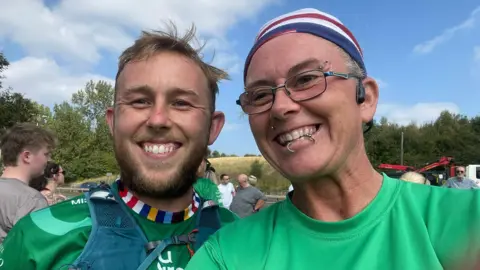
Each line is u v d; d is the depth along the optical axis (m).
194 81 0.57
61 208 0.55
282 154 0.44
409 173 1.76
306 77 0.42
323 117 0.42
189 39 0.61
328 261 0.40
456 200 0.39
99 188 0.58
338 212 0.44
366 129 0.49
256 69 0.45
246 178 2.46
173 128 0.54
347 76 0.43
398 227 0.39
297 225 0.43
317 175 0.42
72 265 0.49
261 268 0.42
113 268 0.50
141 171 0.54
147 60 0.55
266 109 0.44
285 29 0.44
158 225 0.54
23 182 0.99
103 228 0.52
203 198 0.62
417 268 0.36
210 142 0.63
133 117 0.54
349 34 0.45
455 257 0.35
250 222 0.47
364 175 0.43
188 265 0.45
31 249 0.51
